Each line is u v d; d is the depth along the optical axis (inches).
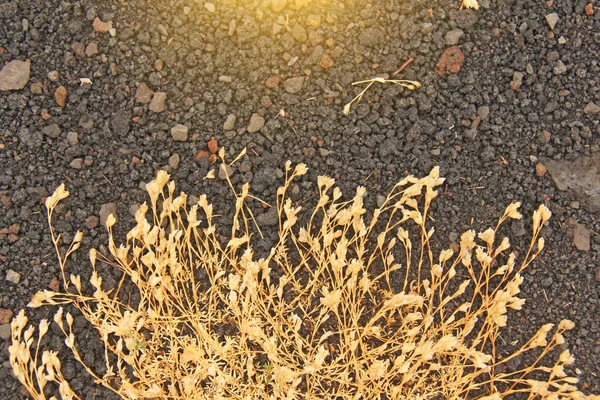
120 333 24.7
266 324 27.1
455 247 27.4
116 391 25.7
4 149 27.4
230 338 26.5
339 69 27.8
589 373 26.9
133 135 27.5
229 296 25.3
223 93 27.7
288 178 27.6
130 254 27.3
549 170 27.6
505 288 26.3
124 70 27.7
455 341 24.3
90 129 27.5
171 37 27.8
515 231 27.4
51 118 27.5
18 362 25.6
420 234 27.5
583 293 27.2
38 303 25.6
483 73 27.8
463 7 27.8
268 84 27.7
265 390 26.9
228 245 26.0
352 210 25.8
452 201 27.5
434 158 27.6
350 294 27.1
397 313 27.1
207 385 26.7
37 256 27.2
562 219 27.5
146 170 27.5
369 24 27.8
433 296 27.0
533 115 27.7
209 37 27.8
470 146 27.7
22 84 27.5
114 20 27.7
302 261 26.7
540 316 27.1
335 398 26.2
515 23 27.9
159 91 27.7
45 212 27.3
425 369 26.6
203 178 27.5
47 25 27.7
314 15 27.8
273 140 27.6
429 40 27.8
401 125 27.7
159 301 26.1
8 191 27.3
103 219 27.4
